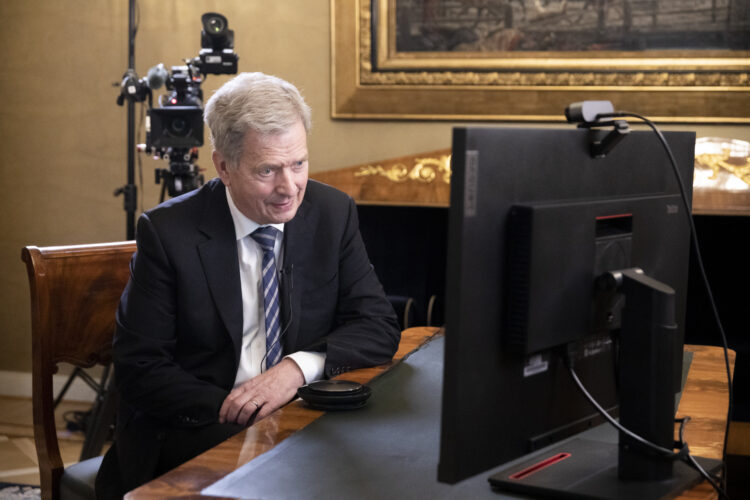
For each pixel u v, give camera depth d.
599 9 4.25
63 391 4.25
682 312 1.47
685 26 4.18
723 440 1.43
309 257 2.16
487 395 1.08
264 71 4.64
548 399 1.19
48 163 4.86
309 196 2.22
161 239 2.00
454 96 4.43
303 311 2.14
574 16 4.27
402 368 1.98
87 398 4.82
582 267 1.17
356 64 4.51
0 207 4.93
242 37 4.64
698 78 4.18
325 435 1.47
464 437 1.06
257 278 2.09
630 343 1.21
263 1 4.59
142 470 1.87
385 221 4.20
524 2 4.31
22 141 4.88
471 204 1.03
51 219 4.88
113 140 4.76
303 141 1.96
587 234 1.17
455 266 1.03
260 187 1.94
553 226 1.10
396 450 1.39
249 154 1.91
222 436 1.83
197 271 2.00
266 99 1.90
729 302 3.91
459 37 4.40
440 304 4.15
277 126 1.90
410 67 4.46
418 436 1.47
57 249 2.15
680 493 1.18
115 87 4.72
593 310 1.20
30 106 4.84
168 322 1.99
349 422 1.55
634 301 1.21
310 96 4.60
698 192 4.14
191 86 3.74
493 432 1.10
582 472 1.24
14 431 4.36
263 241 2.07
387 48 4.48
